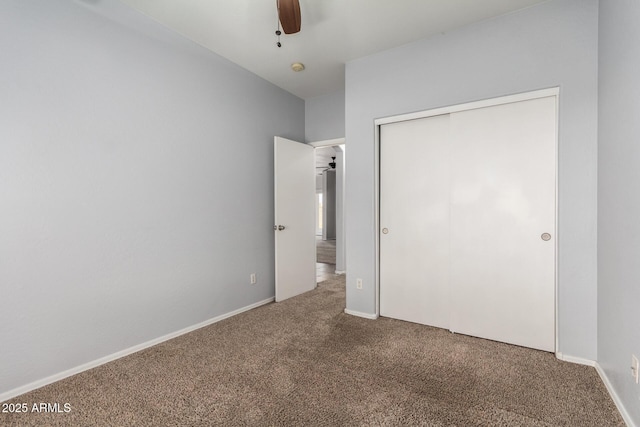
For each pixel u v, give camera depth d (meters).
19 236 1.78
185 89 2.68
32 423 1.55
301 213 3.94
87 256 2.06
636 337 1.39
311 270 4.14
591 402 1.67
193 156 2.75
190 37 2.66
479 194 2.49
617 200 1.63
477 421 1.54
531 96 2.24
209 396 1.76
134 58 2.31
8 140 1.73
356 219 3.08
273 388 1.84
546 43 2.17
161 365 2.12
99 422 1.56
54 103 1.90
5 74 1.72
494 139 2.42
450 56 2.55
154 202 2.45
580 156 2.05
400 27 2.50
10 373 1.75
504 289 2.41
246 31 2.57
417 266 2.85
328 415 1.59
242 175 3.26
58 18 1.92
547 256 2.25
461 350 2.30
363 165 3.01
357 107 3.04
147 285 2.41
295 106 4.03
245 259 3.30
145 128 2.39
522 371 1.99
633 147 1.42
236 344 2.45
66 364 1.97
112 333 2.20
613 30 1.70
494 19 2.36
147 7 2.25
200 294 2.82
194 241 2.77
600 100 1.94
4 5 1.72
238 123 3.21
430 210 2.78
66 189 1.96
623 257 1.55
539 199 2.27
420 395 1.76
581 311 2.06
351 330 2.71
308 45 2.78
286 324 2.87
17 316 1.78
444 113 2.62
